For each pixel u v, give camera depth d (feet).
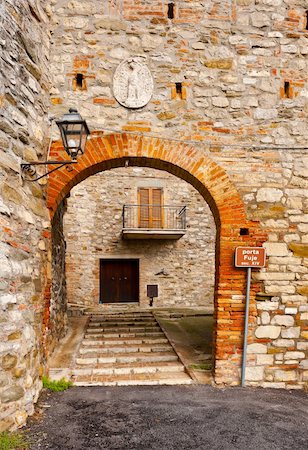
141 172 37.35
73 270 35.83
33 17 12.66
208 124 14.88
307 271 14.75
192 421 11.30
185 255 38.11
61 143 14.20
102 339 22.81
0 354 9.56
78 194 36.24
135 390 13.91
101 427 10.75
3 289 9.75
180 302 37.73
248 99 15.06
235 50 15.14
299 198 14.98
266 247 14.69
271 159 14.98
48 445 9.65
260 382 14.43
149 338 23.04
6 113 10.43
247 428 10.94
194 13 15.05
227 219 14.62
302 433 10.73
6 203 10.18
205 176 14.70
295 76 15.28
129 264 38.01
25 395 11.03
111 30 14.73
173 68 14.88
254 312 14.53
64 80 14.43
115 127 14.53
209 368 16.42
